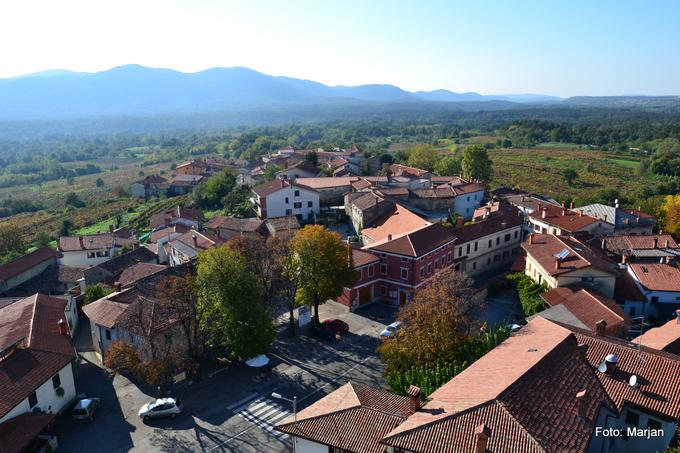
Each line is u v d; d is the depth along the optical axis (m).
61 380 45.31
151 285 61.53
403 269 70.88
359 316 68.44
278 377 51.97
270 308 61.72
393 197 111.38
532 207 112.69
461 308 47.16
